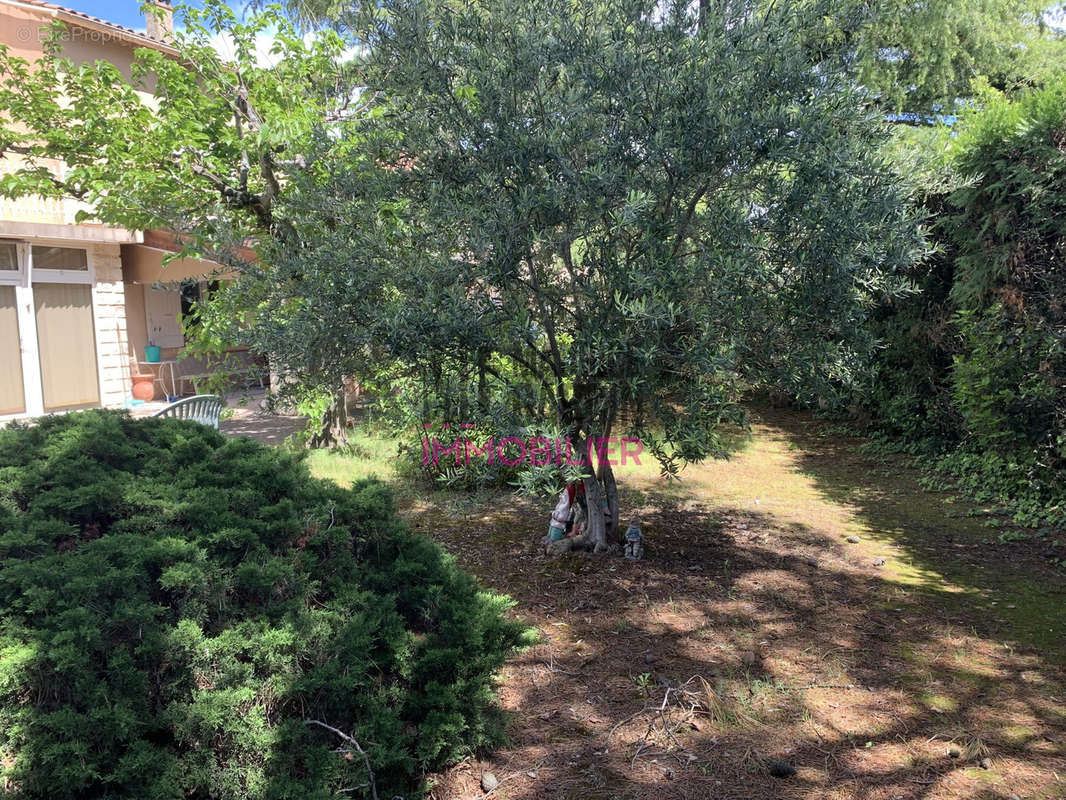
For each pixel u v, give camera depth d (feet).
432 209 14.03
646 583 16.81
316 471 26.12
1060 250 23.18
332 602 9.23
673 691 12.01
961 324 26.71
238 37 26.40
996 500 24.20
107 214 25.31
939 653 13.61
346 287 14.29
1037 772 10.05
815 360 14.51
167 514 8.85
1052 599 16.33
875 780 9.87
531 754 10.39
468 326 13.76
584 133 14.40
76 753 6.59
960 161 25.72
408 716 9.45
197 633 7.70
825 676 12.66
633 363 14.66
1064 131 22.34
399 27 14.43
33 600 7.18
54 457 9.25
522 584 16.78
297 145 22.66
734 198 14.92
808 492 26.08
